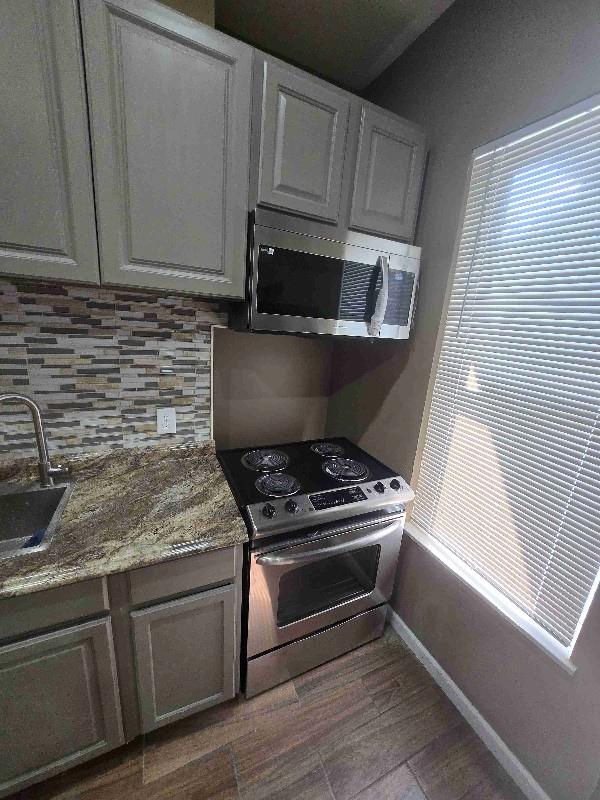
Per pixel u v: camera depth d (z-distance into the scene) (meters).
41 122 0.83
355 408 1.96
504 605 1.21
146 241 1.00
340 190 1.23
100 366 1.32
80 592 0.92
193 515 1.16
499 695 1.25
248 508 1.21
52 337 1.23
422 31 1.42
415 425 1.57
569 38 0.96
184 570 1.05
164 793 1.11
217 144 1.01
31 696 0.94
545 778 1.11
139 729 1.15
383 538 1.51
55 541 0.99
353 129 1.20
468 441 1.35
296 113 1.09
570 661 1.01
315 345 2.06
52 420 1.29
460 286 1.35
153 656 1.09
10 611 0.86
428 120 1.42
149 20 0.86
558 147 1.02
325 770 1.19
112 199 0.93
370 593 1.56
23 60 0.79
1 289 1.13
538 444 1.11
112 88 0.87
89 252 0.95
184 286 1.08
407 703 1.43
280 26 1.42
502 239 1.19
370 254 1.31
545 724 1.10
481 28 1.19
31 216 0.87
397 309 1.43
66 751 1.04
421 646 1.60
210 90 0.97
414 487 1.61
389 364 1.71
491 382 1.25
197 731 1.28
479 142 1.22
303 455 1.78
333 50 1.54
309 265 1.20
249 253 1.14
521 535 1.18
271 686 1.43
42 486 1.23
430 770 1.21
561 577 1.06
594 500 0.97
